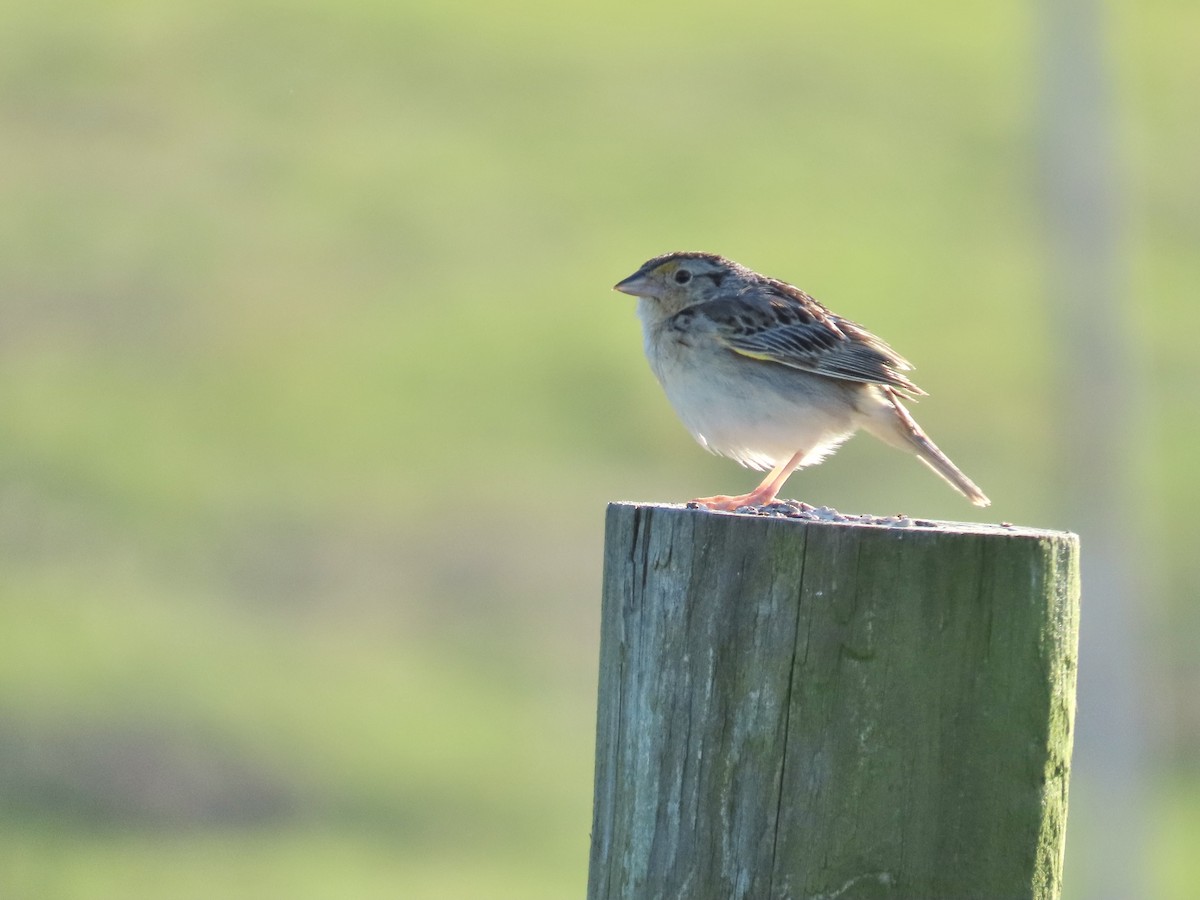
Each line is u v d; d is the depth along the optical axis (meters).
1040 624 5.27
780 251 39.62
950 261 39.22
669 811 5.45
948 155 45.22
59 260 35.22
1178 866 18.48
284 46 47.91
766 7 54.06
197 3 49.81
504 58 49.31
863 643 5.25
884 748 5.25
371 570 24.72
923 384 32.16
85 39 46.38
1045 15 22.00
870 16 53.78
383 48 49.06
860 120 47.16
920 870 5.25
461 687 21.41
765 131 46.16
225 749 19.55
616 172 43.34
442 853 17.94
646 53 50.53
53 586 23.47
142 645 21.91
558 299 35.59
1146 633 23.81
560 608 23.81
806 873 5.29
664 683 5.46
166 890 16.77
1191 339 34.19
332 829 18.33
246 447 28.56
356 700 20.89
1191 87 48.25
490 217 40.00
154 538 25.31
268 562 24.77
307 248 37.28
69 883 16.81
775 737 5.32
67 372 30.78
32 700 20.19
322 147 42.81
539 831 18.50
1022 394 31.70
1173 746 21.67
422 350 32.78
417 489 27.38
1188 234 39.72
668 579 5.46
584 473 28.19
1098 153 21.80
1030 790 5.28
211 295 34.59
